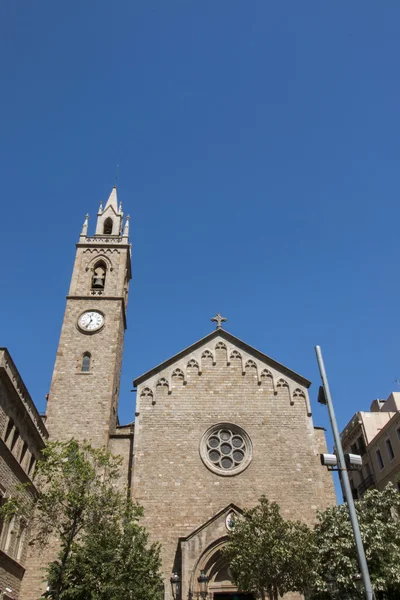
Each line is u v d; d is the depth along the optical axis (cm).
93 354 4306
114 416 4234
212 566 3128
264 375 4059
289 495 3525
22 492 3156
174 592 3069
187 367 4075
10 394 2948
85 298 4662
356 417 5619
